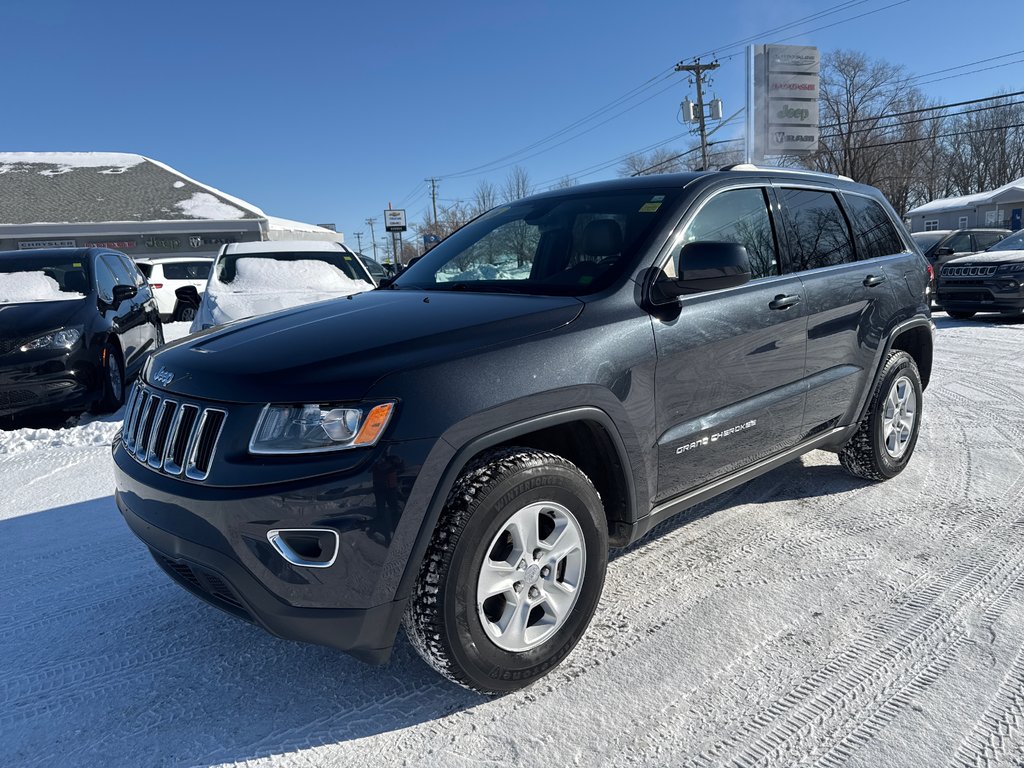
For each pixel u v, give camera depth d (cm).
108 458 510
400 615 206
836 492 400
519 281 298
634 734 211
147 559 343
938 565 309
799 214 350
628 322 252
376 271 1201
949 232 1636
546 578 232
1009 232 1661
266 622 202
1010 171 5666
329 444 195
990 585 290
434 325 233
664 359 260
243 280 770
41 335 607
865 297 368
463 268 332
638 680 237
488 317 238
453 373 209
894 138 4406
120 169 3200
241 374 211
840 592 289
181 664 255
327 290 761
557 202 342
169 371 235
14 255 720
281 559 194
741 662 245
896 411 408
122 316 745
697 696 228
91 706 233
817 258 352
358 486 192
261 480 194
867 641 254
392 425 197
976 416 549
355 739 214
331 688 239
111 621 286
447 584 204
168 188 3086
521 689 233
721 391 286
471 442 207
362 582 197
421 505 200
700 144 3522
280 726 221
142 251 2820
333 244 873
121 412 705
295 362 212
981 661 239
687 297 274
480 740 211
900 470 420
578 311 246
